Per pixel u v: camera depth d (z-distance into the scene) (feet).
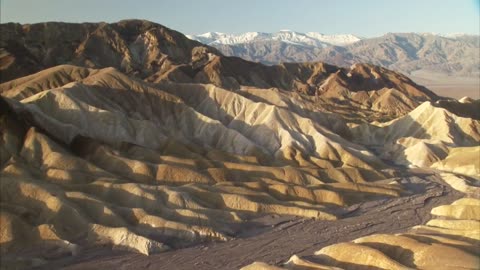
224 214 206.90
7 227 172.96
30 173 212.64
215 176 246.27
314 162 291.58
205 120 313.53
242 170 259.60
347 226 209.26
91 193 206.49
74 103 274.57
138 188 208.54
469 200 228.63
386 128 401.90
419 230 192.03
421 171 314.35
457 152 328.29
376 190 255.70
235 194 222.69
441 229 189.47
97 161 241.96
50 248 171.32
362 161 298.56
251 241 189.37
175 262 168.76
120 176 229.04
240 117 332.39
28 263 160.35
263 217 213.87
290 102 375.25
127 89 317.42
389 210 233.35
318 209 223.51
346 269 153.28
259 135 317.01
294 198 237.86
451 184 282.77
